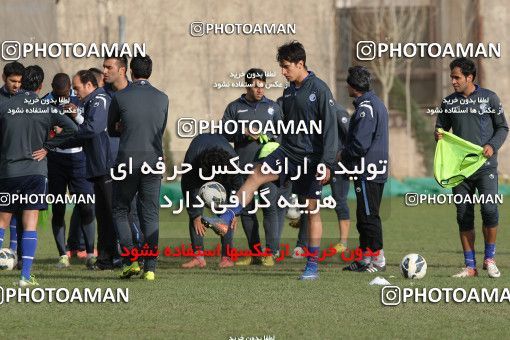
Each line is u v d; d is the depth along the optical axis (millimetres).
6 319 30250
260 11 107438
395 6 122438
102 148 42875
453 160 39438
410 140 122312
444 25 121562
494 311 32031
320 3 112188
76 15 98625
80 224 49312
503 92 118562
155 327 28781
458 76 39375
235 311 31516
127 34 104562
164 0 105312
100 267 43562
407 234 63156
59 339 26969
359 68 41344
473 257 40406
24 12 96375
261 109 45625
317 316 30672
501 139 39375
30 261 37219
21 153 36594
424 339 27078
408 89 120312
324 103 37000
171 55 105688
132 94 37281
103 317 30516
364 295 34875
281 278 39656
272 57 107188
